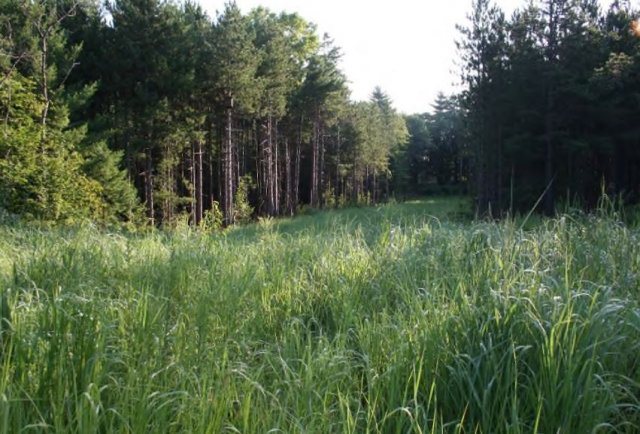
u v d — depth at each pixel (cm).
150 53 2700
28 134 1603
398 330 317
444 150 8012
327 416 245
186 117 3103
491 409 260
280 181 4753
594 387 252
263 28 4488
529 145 2427
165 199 3175
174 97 2917
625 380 280
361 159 5825
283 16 4969
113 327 301
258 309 415
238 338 355
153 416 236
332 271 488
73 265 469
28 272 444
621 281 378
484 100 2620
